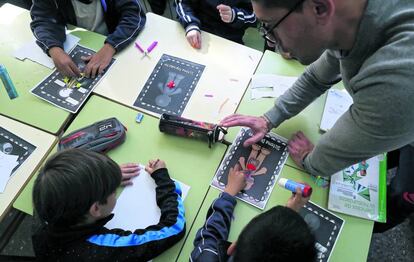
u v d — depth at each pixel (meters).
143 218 1.16
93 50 1.60
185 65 1.55
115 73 1.51
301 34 0.81
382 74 0.78
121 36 1.58
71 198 0.96
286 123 1.39
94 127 1.31
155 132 1.36
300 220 0.89
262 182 1.25
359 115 0.88
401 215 1.32
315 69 1.22
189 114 1.40
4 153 1.28
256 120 1.32
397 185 1.32
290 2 0.73
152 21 1.71
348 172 1.27
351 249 1.13
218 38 1.66
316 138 1.35
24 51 1.57
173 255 1.10
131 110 1.41
